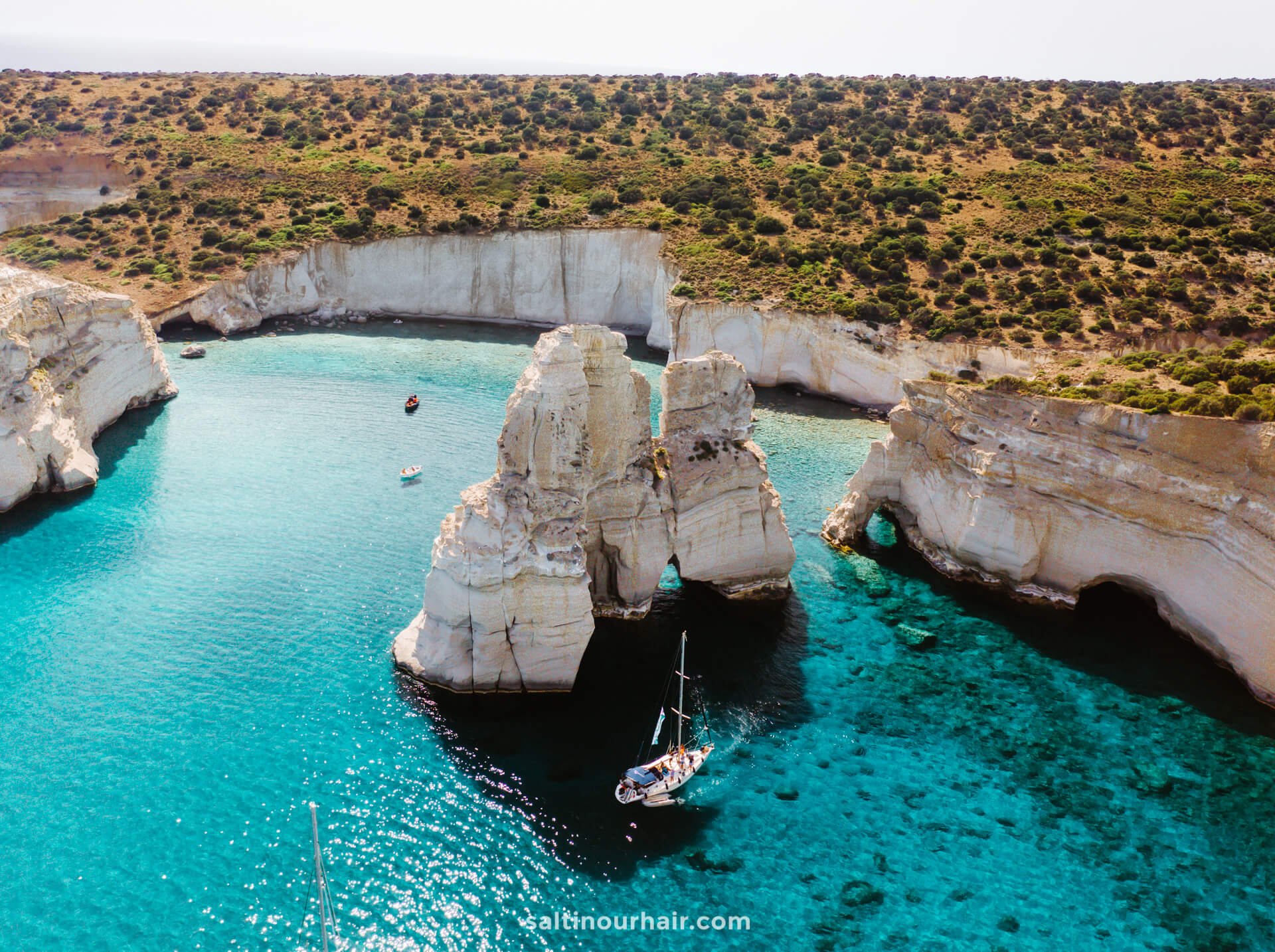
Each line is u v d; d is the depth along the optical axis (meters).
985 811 33.53
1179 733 37.94
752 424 44.66
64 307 62.03
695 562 44.50
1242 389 45.75
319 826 31.47
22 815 31.55
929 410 50.28
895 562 50.69
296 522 52.47
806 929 28.48
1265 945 28.45
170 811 31.89
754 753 36.00
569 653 38.19
